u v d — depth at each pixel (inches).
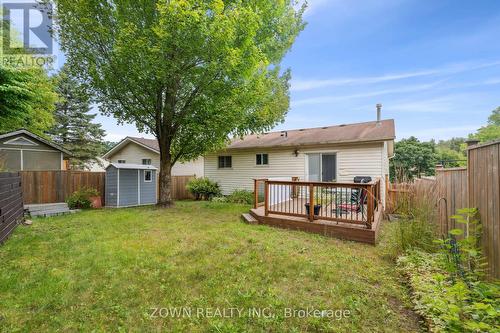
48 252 166.1
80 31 296.8
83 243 187.2
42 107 547.5
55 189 371.2
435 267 127.3
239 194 451.8
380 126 420.2
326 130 485.4
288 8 398.9
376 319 95.3
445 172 176.2
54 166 446.9
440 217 184.1
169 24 254.4
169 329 90.8
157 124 358.0
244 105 319.9
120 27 283.7
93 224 253.8
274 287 120.3
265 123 367.9
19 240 191.9
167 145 371.6
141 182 434.6
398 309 102.2
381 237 206.7
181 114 338.3
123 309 102.0
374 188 241.1
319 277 130.3
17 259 153.3
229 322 94.1
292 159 446.6
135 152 685.9
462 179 147.9
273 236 203.0
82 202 366.0
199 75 298.5
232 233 212.4
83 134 865.5
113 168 400.8
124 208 380.2
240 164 508.7
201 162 658.2
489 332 69.8
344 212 259.3
